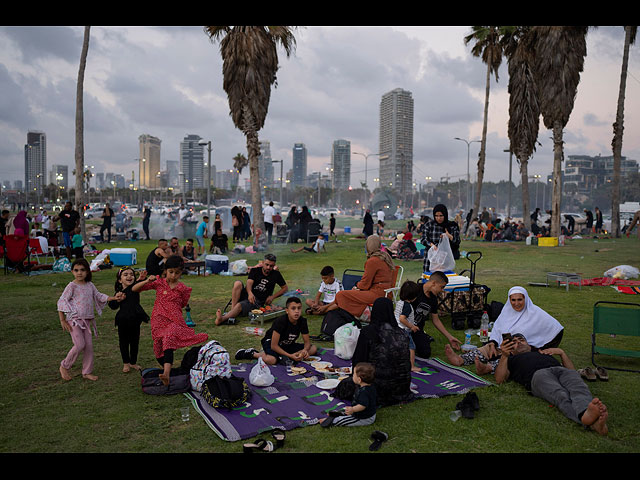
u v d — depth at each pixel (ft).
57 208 269.85
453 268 28.45
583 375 18.07
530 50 80.18
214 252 59.98
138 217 185.68
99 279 41.98
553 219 79.51
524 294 20.08
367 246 25.81
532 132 100.07
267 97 70.23
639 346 22.31
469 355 20.10
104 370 19.25
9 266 45.50
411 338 20.25
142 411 15.19
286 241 79.61
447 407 15.49
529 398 16.22
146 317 19.13
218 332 24.94
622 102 89.71
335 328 23.86
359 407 13.87
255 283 27.63
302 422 14.17
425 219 59.88
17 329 25.16
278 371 19.17
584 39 74.49
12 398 16.25
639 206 193.16
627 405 15.53
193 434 13.53
